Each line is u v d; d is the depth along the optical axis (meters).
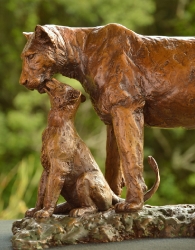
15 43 14.55
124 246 4.99
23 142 13.38
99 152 13.90
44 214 5.23
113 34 5.63
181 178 14.23
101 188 5.45
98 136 14.23
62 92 5.47
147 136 14.44
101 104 5.57
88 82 5.68
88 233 5.16
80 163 5.49
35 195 12.76
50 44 5.51
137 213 5.34
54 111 5.49
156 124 5.84
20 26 14.45
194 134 14.41
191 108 5.60
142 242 5.13
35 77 5.47
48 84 5.52
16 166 12.91
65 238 5.08
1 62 14.43
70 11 13.74
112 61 5.55
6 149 13.42
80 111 14.37
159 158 14.41
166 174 13.99
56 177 5.36
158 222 5.31
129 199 5.41
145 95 5.57
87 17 13.80
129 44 5.60
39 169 12.80
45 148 5.45
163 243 5.08
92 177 5.45
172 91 5.56
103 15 13.60
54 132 5.45
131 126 5.46
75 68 5.72
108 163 6.03
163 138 14.39
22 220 5.41
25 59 5.52
